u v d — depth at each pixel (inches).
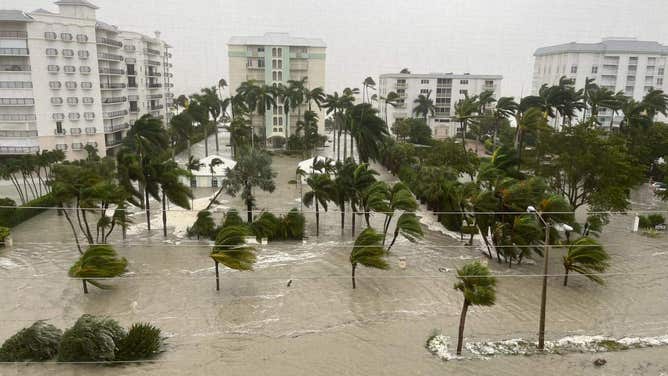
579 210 2269.9
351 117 2719.0
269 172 1925.4
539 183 1574.8
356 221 2064.5
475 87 5019.7
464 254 1676.9
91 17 3115.2
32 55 2854.3
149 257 1583.4
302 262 1571.1
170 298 1288.1
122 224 1664.6
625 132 2893.7
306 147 3752.5
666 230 1991.9
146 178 1769.2
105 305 1240.8
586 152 1843.0
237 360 1001.5
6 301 1250.6
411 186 2347.4
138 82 3983.8
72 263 1513.3
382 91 5329.7
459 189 1863.9
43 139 2977.4
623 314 1241.4
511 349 1060.5
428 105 4736.7
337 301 1294.3
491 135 4633.4
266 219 1761.8
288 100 3784.5
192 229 1768.0
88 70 3097.9
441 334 1127.6
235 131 3346.5
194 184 2539.4
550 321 1197.1
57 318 1165.7
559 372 977.5
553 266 1567.4
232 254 1275.8
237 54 4151.1
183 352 1027.3
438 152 2684.5
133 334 1017.5
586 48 4731.8
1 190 2437.3
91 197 1534.2
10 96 2876.5
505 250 1555.1
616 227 2025.1
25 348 972.6
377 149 2760.8
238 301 1279.5
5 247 1642.5
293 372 964.6
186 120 3230.8
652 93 3356.3
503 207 1590.8
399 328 1152.8
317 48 4220.0
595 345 1083.3
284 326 1153.4
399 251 1701.5
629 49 4734.3
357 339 1099.3
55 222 1948.8
